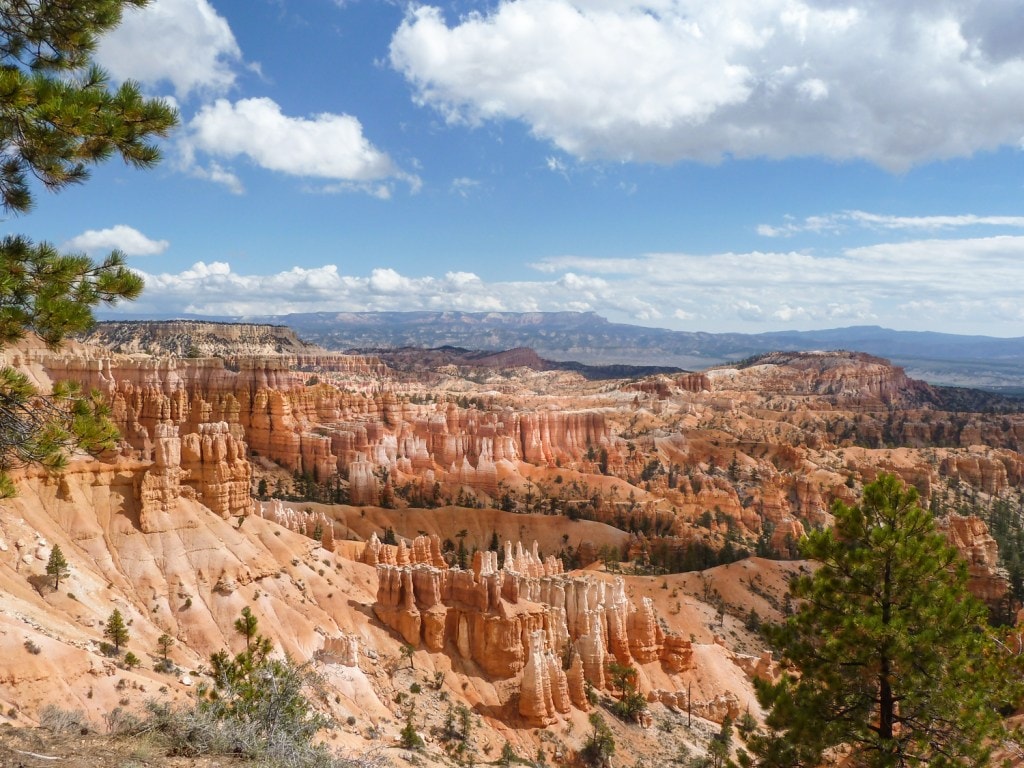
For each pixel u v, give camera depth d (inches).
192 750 824.3
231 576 2751.0
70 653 1824.6
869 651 1083.9
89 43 848.3
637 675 3277.6
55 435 834.8
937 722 1062.4
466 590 2977.4
